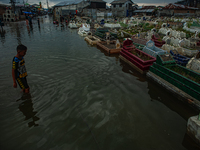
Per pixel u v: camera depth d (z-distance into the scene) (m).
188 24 19.08
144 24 23.80
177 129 4.02
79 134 3.75
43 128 3.90
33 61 9.05
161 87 6.25
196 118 3.69
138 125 4.11
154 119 4.37
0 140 3.52
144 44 11.00
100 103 5.03
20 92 5.48
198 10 40.06
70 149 3.32
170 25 22.64
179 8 39.50
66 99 5.18
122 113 4.58
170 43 11.74
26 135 3.67
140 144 3.51
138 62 7.91
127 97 5.42
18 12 52.62
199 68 6.18
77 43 14.70
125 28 23.64
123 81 6.69
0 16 43.03
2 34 20.33
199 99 4.70
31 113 4.43
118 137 3.69
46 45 13.67
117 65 8.72
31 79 6.57
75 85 6.15
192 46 10.51
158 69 6.65
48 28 28.16
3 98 5.09
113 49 10.88
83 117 4.35
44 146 3.38
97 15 45.31
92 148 3.36
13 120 4.14
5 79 6.61
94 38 15.49
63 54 10.60
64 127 3.96
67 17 47.84
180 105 5.09
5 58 9.84
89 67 8.17
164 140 3.65
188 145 3.52
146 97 5.49
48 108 4.67
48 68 7.93
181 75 5.46
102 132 3.83
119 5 51.66
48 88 5.84
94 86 6.12
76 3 52.53
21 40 16.25
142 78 7.13
